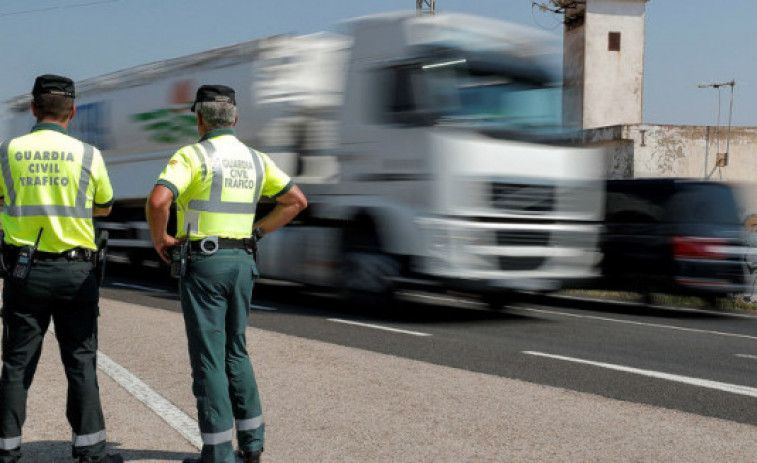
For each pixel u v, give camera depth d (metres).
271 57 11.48
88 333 3.92
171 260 3.87
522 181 9.54
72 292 3.84
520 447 4.49
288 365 6.66
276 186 4.10
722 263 10.97
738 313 11.92
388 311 10.33
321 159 10.70
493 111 9.48
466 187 9.22
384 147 9.85
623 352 7.88
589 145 10.16
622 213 11.96
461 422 4.97
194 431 4.68
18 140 3.86
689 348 8.27
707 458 4.35
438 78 9.36
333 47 10.64
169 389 5.75
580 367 6.92
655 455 4.38
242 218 3.90
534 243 9.59
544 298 13.50
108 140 15.25
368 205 9.98
